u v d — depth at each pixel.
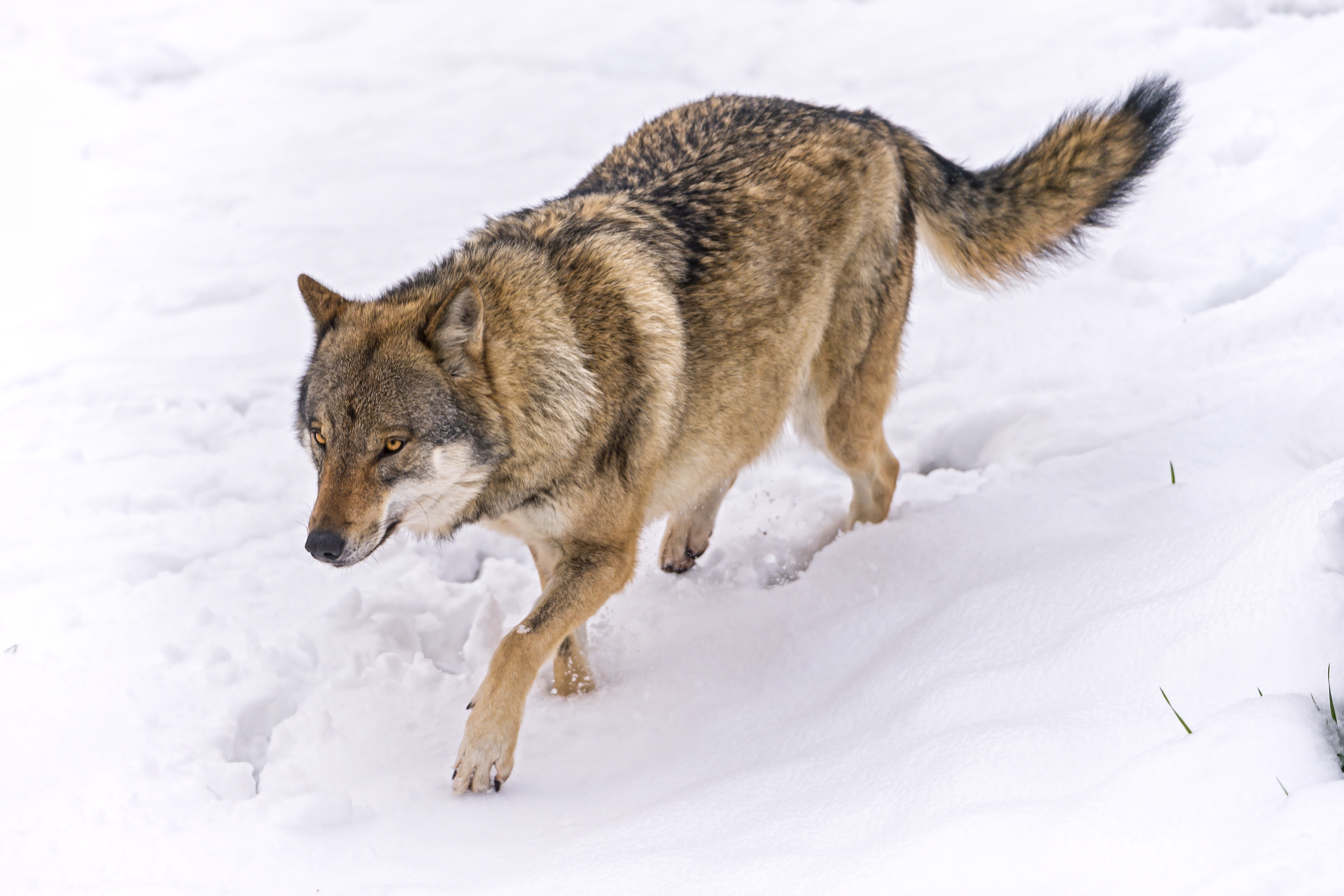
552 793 11.36
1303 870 6.95
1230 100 23.41
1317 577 9.58
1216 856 7.57
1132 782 8.38
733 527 16.75
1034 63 28.30
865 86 29.08
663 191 13.80
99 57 35.19
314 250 24.92
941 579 13.38
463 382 11.51
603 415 12.15
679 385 12.95
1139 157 15.95
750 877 8.84
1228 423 14.13
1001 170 16.41
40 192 28.69
